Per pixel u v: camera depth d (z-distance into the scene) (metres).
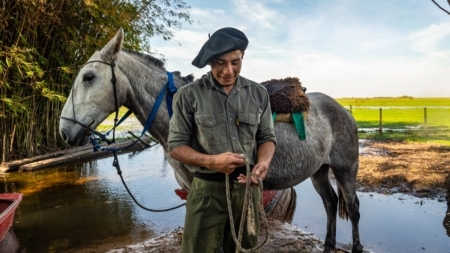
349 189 3.00
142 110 2.34
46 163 7.74
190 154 1.45
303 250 3.29
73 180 6.52
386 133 12.87
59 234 3.87
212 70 1.46
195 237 1.53
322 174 3.13
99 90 2.17
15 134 8.19
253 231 1.44
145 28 9.15
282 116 2.46
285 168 2.46
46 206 4.92
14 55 6.26
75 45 7.86
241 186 1.53
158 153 10.00
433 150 8.76
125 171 7.41
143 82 2.30
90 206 4.90
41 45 7.77
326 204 3.21
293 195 4.96
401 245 3.40
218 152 1.47
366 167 6.88
